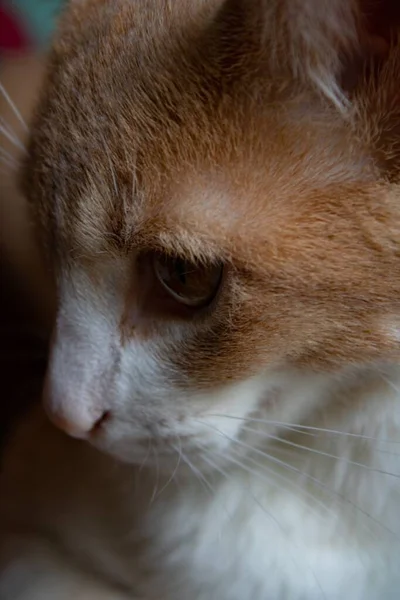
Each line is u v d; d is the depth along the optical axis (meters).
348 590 0.27
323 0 0.20
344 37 0.20
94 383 0.23
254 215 0.21
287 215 0.21
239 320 0.21
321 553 0.26
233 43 0.20
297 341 0.22
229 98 0.21
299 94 0.20
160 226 0.21
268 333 0.22
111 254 0.22
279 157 0.21
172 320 0.22
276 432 0.25
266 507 0.26
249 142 0.21
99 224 0.22
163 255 0.22
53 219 0.23
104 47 0.22
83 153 0.22
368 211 0.21
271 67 0.20
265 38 0.20
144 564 0.27
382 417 0.24
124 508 0.27
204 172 0.21
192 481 0.26
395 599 0.28
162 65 0.21
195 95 0.21
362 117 0.21
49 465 0.30
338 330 0.22
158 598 0.28
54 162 0.23
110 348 0.23
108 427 0.23
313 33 0.20
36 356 0.33
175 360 0.23
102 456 0.28
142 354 0.23
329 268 0.21
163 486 0.26
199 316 0.22
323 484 0.25
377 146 0.21
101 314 0.23
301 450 0.25
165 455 0.24
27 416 0.33
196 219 0.21
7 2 0.40
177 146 0.21
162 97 0.21
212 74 0.21
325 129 0.21
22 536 0.30
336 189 0.21
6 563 0.30
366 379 0.23
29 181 0.25
